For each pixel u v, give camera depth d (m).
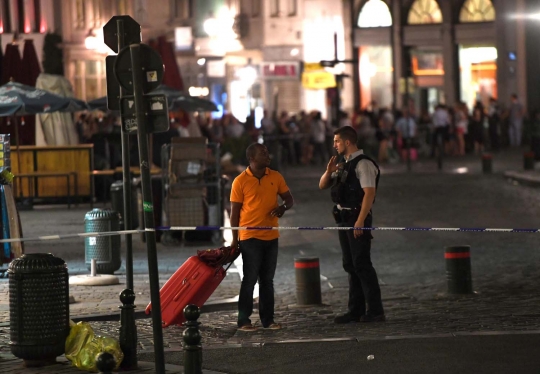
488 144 120.06
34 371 23.02
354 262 28.78
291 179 88.56
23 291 22.94
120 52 22.47
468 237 48.09
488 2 131.62
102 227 38.56
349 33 136.62
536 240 46.31
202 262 28.83
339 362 23.38
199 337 20.16
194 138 49.19
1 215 37.22
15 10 124.88
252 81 128.12
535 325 27.56
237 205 28.52
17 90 60.03
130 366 23.28
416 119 116.44
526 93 127.12
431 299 33.06
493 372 21.83
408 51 136.12
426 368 22.41
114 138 71.50
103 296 34.41
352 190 28.45
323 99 129.88
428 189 72.75
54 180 68.75
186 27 124.56
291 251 45.97
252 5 128.12
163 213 48.75
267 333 28.19
